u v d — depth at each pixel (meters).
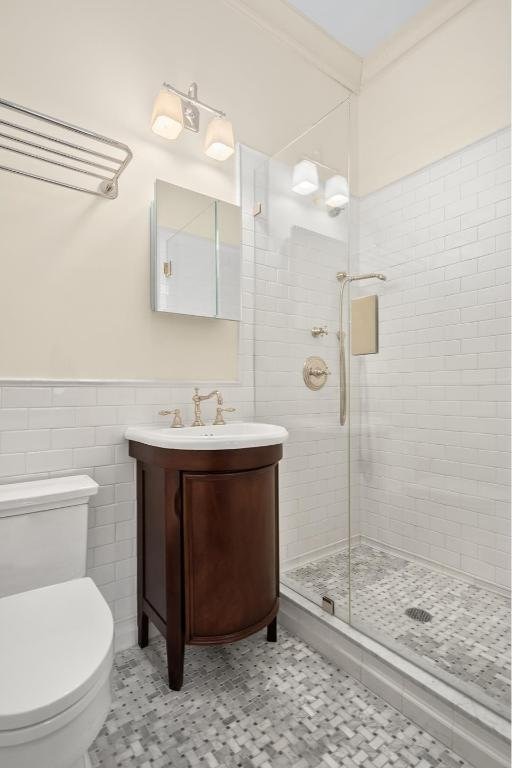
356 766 1.10
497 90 1.95
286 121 2.30
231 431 1.83
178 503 1.38
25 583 1.23
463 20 2.11
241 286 2.07
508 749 1.04
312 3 2.15
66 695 0.75
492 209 1.91
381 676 1.35
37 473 1.45
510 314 1.81
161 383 1.76
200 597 1.38
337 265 1.96
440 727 1.17
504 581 1.73
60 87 1.53
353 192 2.54
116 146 1.40
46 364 1.48
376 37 2.39
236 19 2.08
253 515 1.46
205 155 1.95
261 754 1.14
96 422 1.58
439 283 2.07
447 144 2.13
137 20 1.74
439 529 1.95
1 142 1.40
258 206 2.14
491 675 1.26
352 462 2.19
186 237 1.82
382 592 1.76
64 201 1.53
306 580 1.90
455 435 1.94
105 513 1.60
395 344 2.18
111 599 1.61
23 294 1.44
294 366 2.06
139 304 1.72
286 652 1.61
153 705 1.32
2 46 1.42
